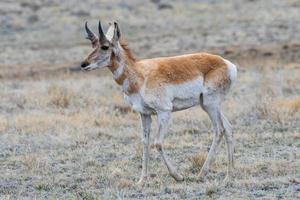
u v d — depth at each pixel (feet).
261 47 357.61
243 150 156.56
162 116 131.64
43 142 169.07
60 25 452.76
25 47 395.34
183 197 122.11
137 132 177.06
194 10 494.59
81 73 304.09
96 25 451.12
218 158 148.46
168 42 392.47
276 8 483.92
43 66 332.80
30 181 137.28
